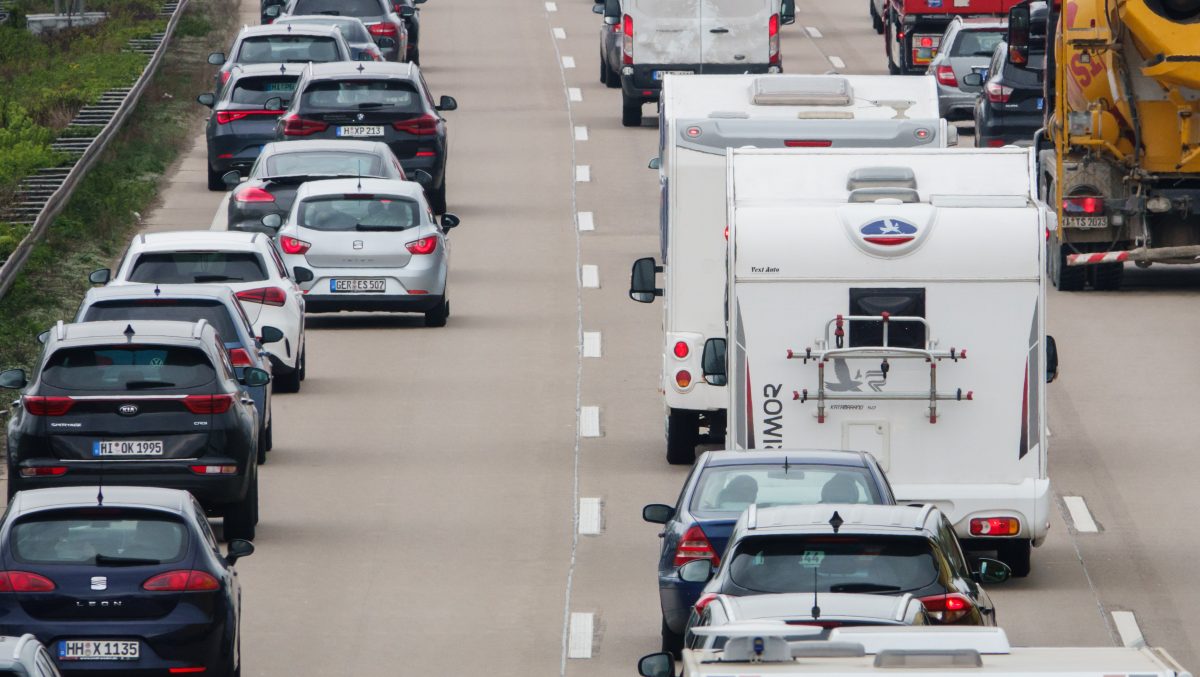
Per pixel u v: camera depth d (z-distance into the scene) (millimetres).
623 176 163375
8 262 122000
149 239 102562
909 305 72000
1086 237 123250
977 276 71938
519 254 138750
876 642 34250
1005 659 33219
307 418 99438
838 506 52469
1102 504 84688
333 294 116750
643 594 72438
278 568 75438
